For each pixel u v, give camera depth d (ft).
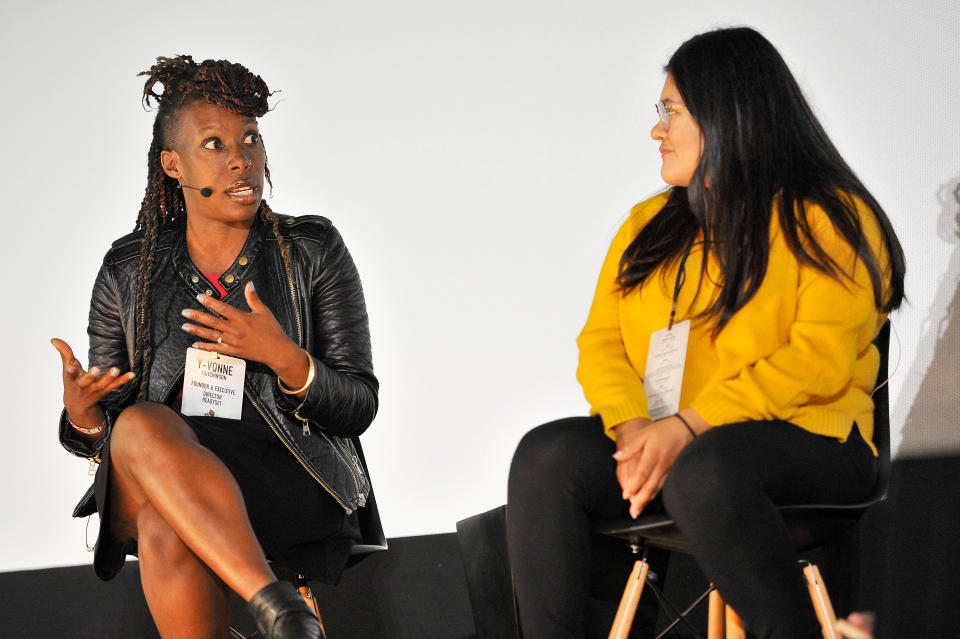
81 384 13.51
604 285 13.46
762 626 10.16
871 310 11.42
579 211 21.31
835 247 11.43
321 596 18.99
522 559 11.19
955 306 17.95
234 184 14.42
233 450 13.50
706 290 12.17
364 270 21.61
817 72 19.44
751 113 11.95
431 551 19.86
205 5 22.15
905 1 18.89
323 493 14.11
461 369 21.17
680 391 12.07
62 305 21.50
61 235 21.67
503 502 20.74
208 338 13.29
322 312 14.89
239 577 11.38
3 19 21.88
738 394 11.02
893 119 18.86
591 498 11.21
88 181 21.83
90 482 20.92
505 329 21.21
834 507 10.80
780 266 11.67
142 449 11.97
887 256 11.79
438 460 20.90
